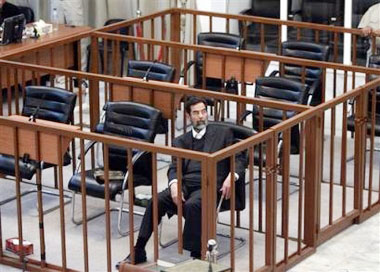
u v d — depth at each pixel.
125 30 22.53
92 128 17.12
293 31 22.02
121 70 22.19
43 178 17.00
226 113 20.38
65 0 23.64
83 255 14.04
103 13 24.31
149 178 14.52
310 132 13.84
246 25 20.89
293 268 13.85
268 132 12.88
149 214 13.49
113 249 14.25
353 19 21.45
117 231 14.85
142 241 13.55
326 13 21.69
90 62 20.66
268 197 13.20
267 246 13.35
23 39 20.16
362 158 15.22
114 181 14.30
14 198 16.16
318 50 19.05
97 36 19.34
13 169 14.91
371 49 19.55
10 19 19.55
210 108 19.00
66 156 15.43
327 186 16.78
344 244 14.65
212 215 12.12
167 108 15.90
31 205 15.88
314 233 14.27
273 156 13.02
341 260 14.12
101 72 22.14
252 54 17.67
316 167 13.96
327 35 21.73
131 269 9.56
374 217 15.67
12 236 14.73
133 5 24.00
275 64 21.42
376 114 16.97
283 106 14.09
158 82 16.31
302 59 17.58
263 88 16.69
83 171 13.12
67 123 15.86
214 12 21.19
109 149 14.83
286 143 13.27
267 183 13.13
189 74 21.31
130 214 12.88
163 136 18.95
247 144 12.54
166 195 13.55
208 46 18.59
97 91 17.02
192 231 13.02
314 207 14.16
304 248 14.24
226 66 18.02
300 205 13.88
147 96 15.99
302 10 21.91
